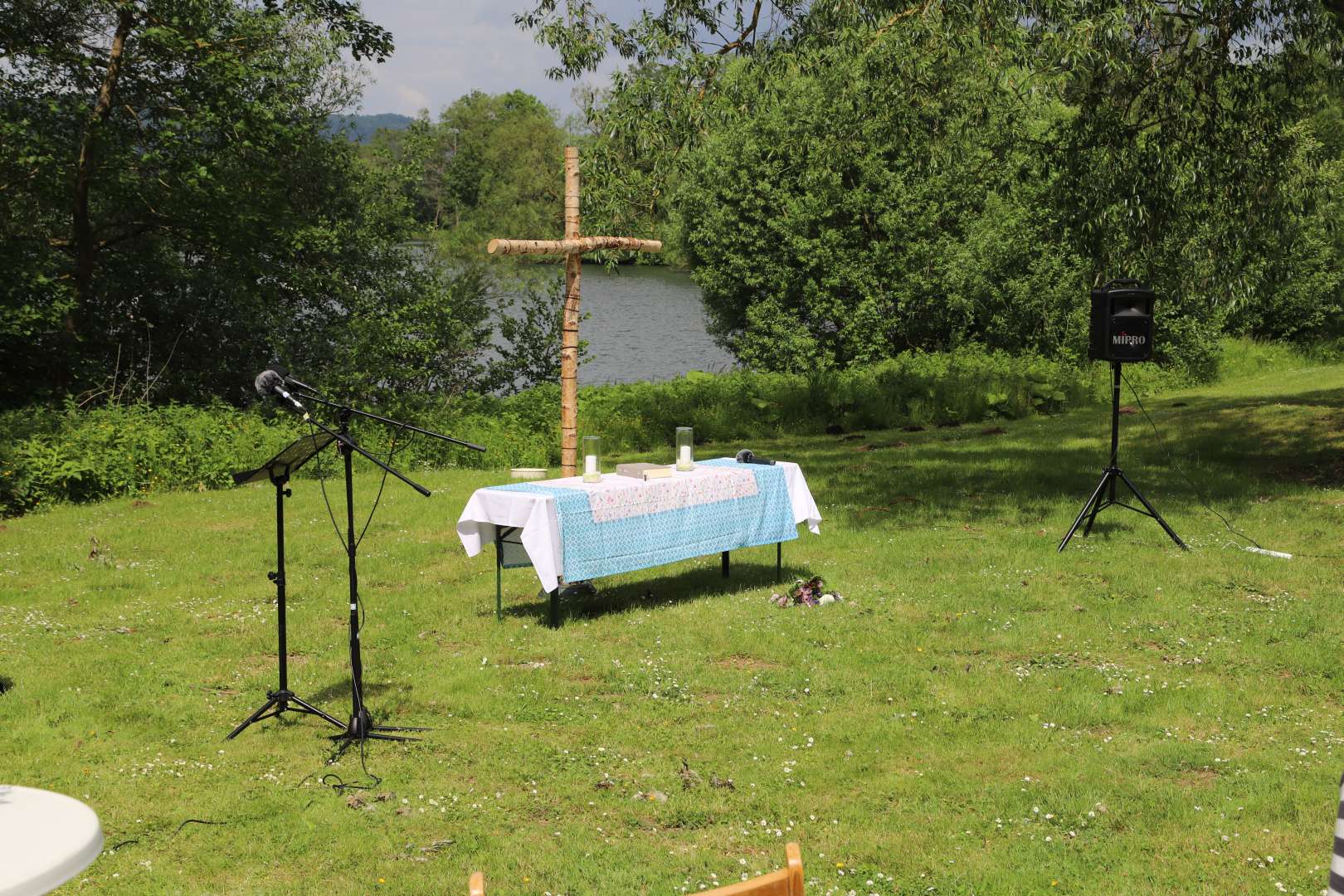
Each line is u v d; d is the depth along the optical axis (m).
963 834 4.74
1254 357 29.20
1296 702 6.27
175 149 18.55
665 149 12.46
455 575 9.84
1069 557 9.78
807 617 8.18
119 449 14.49
